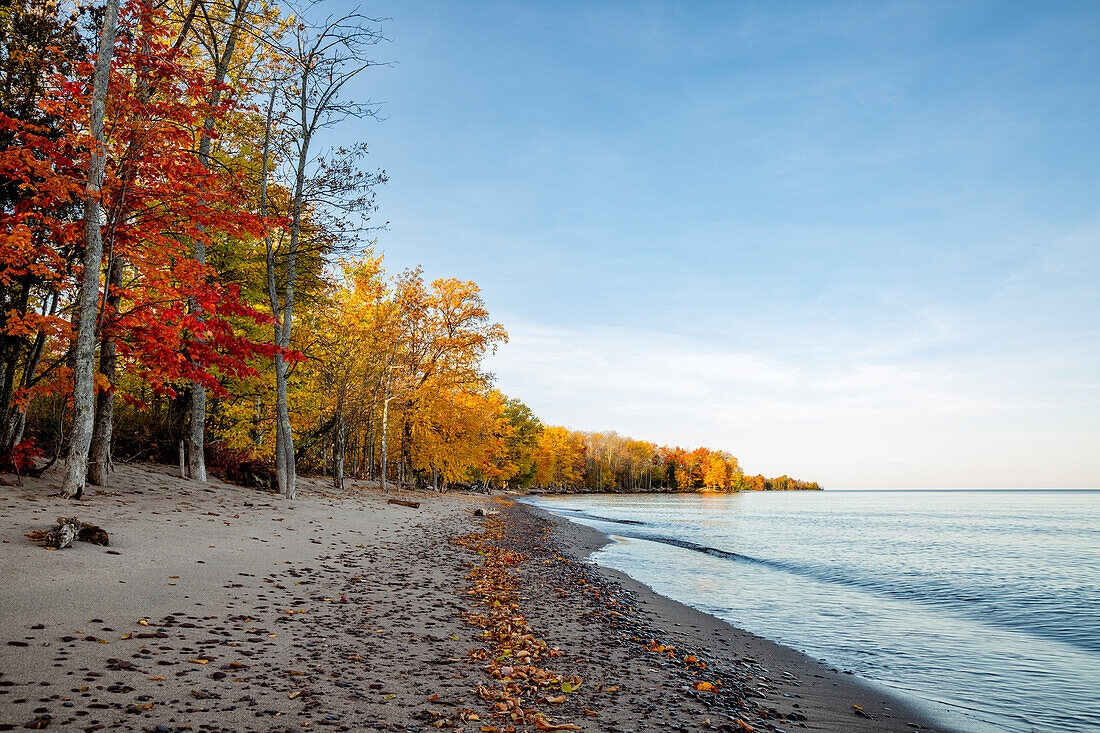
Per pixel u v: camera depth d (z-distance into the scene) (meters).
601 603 10.97
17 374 17.61
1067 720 6.77
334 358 30.36
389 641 6.86
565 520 36.22
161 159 13.48
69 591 6.57
